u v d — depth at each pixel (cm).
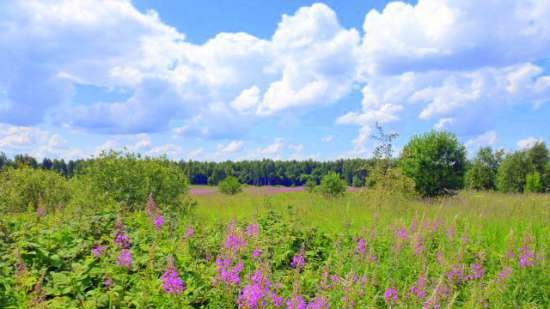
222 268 466
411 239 763
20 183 1352
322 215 1212
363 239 751
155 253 543
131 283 488
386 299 511
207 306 451
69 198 1385
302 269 631
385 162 1770
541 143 4075
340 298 486
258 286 401
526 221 1074
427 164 2094
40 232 642
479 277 643
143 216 809
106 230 696
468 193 2253
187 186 1289
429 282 588
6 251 549
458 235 896
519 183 4047
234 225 671
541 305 585
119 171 1162
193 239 651
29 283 429
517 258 695
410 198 1744
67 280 472
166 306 412
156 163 1231
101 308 434
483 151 4500
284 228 815
